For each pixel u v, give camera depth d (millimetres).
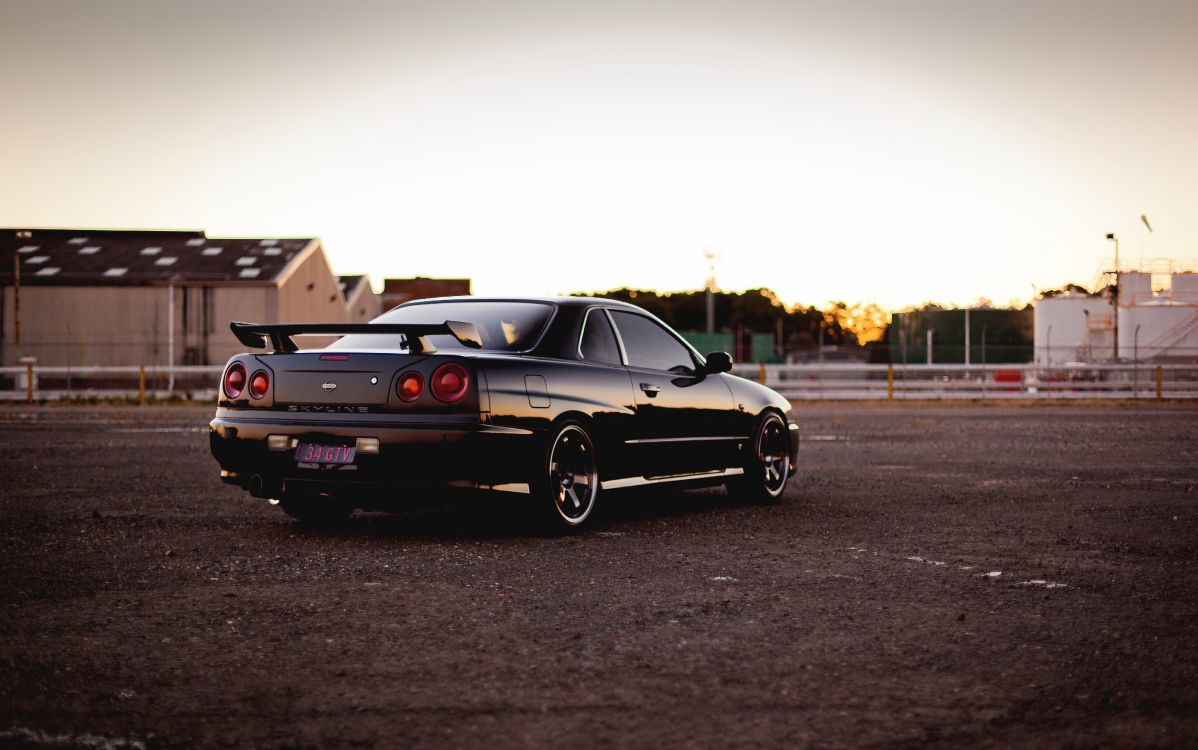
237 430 5785
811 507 7133
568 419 5848
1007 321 41438
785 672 3244
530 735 2699
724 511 6930
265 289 34719
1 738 2672
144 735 2701
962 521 6477
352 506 5922
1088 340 39875
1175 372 31922
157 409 22031
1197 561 5148
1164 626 3844
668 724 2783
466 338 5484
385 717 2834
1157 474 9211
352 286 48688
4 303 34656
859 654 3453
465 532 5957
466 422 5371
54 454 10828
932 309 42375
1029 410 22453
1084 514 6781
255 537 5754
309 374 5672
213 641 3584
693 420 6758
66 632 3697
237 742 2654
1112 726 2775
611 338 6418
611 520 6484
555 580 4609
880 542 5684
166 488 7973
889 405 25844
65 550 5328
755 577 4703
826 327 89500
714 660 3373
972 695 3029
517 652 3457
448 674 3215
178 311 34688
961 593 4395
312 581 4574
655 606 4121
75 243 38219
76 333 34719
